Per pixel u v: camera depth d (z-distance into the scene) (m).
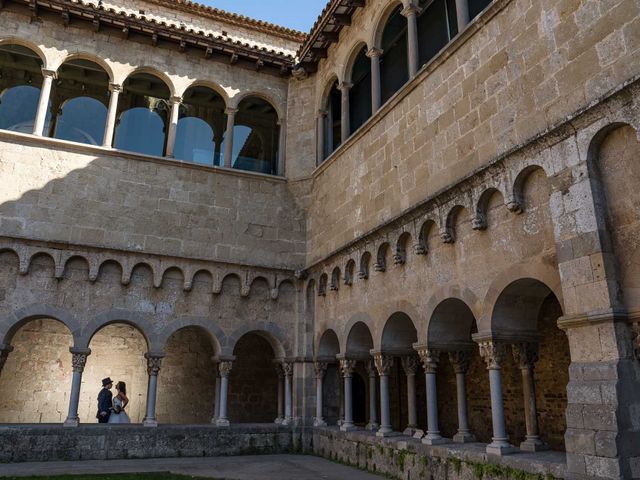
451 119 10.57
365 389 18.22
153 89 17.94
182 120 17.97
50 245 13.88
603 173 7.24
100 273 14.40
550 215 7.93
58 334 17.44
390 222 11.67
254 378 19.09
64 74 17.12
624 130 7.01
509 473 7.97
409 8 12.74
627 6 7.15
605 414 6.42
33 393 16.73
